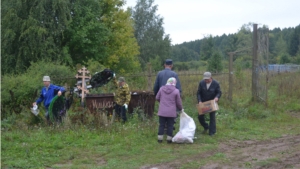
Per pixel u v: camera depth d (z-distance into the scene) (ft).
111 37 104.99
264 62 47.29
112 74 36.78
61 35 83.35
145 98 37.45
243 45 207.10
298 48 252.21
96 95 35.94
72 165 23.09
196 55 289.94
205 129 33.35
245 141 30.78
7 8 75.61
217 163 23.70
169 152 26.50
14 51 75.15
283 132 34.76
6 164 22.79
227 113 42.01
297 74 74.90
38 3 75.20
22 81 37.81
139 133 31.48
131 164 23.44
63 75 42.60
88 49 89.56
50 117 33.37
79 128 31.65
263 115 42.22
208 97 32.45
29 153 25.12
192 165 23.22
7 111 36.22
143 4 185.06
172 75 30.89
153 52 180.75
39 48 73.15
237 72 72.02
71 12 86.48
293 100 53.62
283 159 24.64
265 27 47.16
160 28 185.57
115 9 109.09
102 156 25.31
